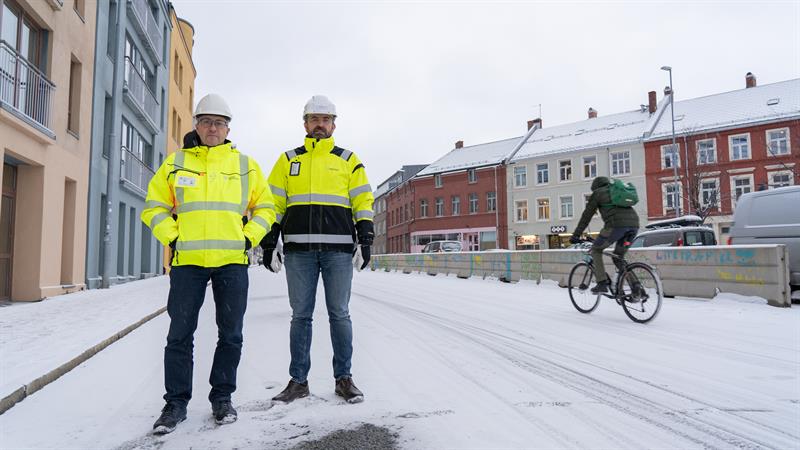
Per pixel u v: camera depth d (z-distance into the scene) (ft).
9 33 30.35
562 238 123.34
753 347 14.78
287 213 10.67
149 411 9.46
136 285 47.19
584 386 10.73
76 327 19.06
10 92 29.55
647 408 9.25
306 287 10.36
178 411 8.53
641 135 113.91
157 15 69.41
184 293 8.79
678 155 108.17
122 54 49.85
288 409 9.25
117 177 48.96
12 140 29.19
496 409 9.18
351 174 10.90
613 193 19.42
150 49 62.23
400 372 11.96
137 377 12.26
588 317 21.25
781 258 23.48
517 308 24.66
